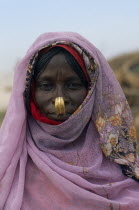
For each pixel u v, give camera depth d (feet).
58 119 5.69
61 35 6.11
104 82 6.15
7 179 5.74
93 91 5.88
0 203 5.71
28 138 6.00
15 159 5.83
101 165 6.07
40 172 5.87
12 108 5.94
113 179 6.05
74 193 5.68
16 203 5.58
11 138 5.83
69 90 5.72
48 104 5.71
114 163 6.15
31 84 5.84
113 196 5.96
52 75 5.61
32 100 5.90
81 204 5.74
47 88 5.72
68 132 5.85
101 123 6.05
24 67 5.90
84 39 6.16
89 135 6.04
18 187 5.69
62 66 5.60
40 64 5.68
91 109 5.93
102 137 6.01
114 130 6.10
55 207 5.74
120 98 6.25
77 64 5.67
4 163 5.78
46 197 5.80
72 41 5.79
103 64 6.17
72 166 5.84
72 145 6.05
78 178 5.75
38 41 6.18
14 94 5.92
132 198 5.98
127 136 6.31
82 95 5.80
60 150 5.96
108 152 6.03
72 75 5.65
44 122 5.76
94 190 5.83
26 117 6.04
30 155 5.87
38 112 5.82
